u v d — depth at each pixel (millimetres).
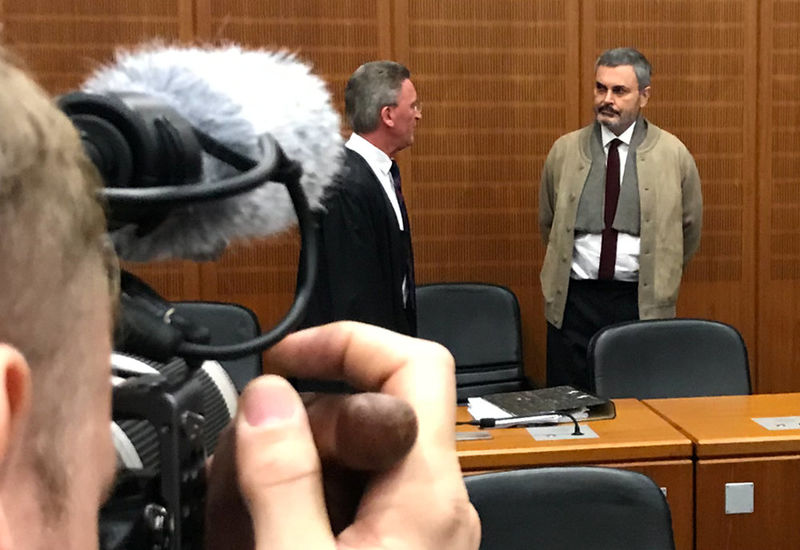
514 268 4555
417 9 4391
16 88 240
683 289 4664
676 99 4555
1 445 226
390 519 411
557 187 3998
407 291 3258
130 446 391
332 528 449
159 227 374
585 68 4500
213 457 420
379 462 406
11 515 248
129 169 352
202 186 355
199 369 429
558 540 1800
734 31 4547
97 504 287
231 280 4332
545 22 4461
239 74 415
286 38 4309
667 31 4516
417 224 4488
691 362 2895
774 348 4719
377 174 3268
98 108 351
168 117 365
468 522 426
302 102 427
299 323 389
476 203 4512
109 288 287
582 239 3891
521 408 2549
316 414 422
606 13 4484
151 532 374
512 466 2256
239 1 4254
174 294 4293
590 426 2469
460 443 2328
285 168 390
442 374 459
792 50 4574
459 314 3686
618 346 2871
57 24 4121
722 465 2301
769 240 4664
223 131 391
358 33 4367
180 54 415
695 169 3924
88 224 261
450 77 4438
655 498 1808
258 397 404
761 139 4605
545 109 4504
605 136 3855
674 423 2488
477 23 4430
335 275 2836
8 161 231
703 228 4637
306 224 405
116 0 4152
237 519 424
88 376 270
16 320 240
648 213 3785
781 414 2562
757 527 2318
